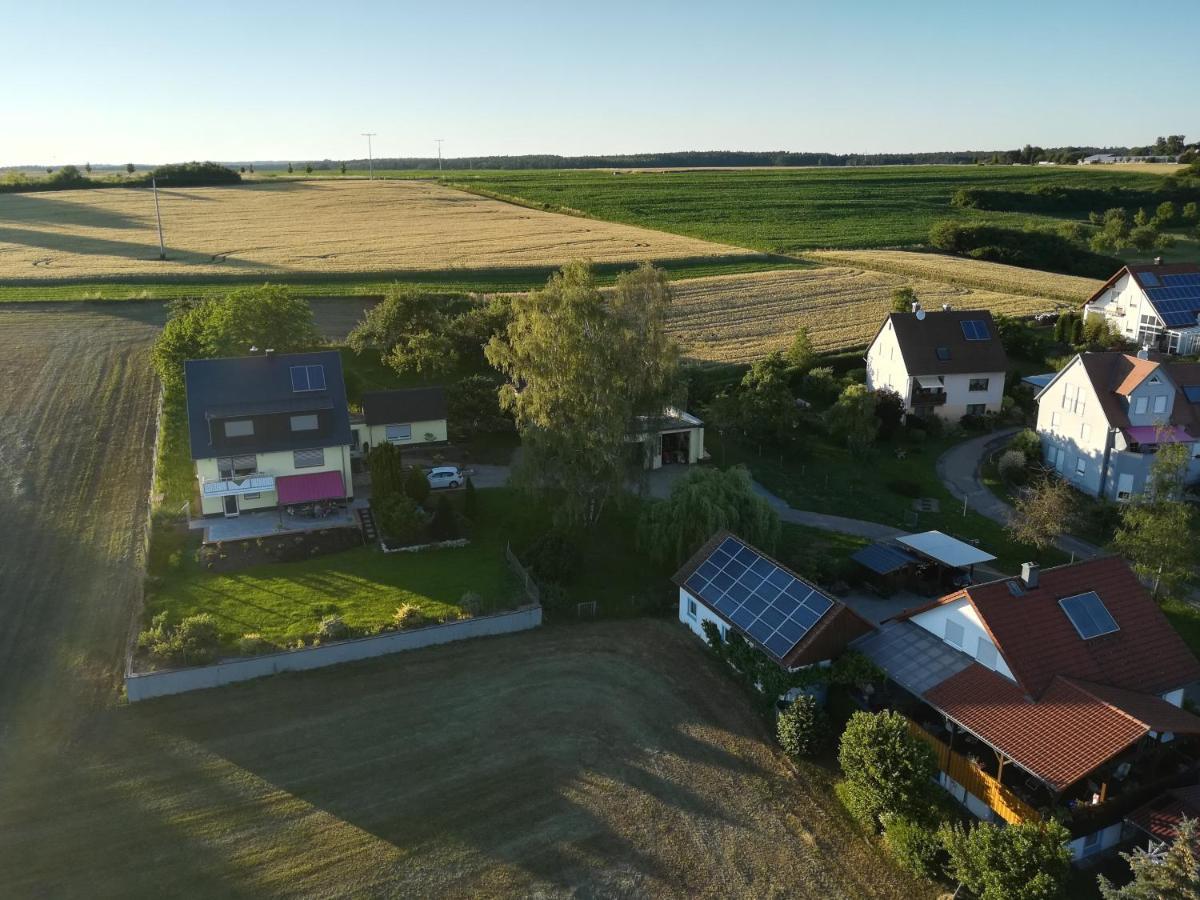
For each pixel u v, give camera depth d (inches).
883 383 2910.9
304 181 7662.4
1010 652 1240.8
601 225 5413.4
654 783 1246.9
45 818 1157.7
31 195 6338.6
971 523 2102.6
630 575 1831.9
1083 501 2252.7
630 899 1057.5
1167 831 1065.5
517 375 1942.7
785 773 1277.1
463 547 1903.3
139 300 3452.3
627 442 1873.8
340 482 2068.2
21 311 3316.9
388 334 2930.6
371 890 1060.5
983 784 1170.0
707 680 1489.9
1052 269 4847.4
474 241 4741.6
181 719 1353.3
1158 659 1300.4
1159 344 3171.8
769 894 1070.4
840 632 1413.6
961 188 7140.8
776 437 2488.9
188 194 6510.8
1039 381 2957.7
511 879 1079.6
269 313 2662.4
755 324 3602.4
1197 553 1665.8
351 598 1674.5
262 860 1101.1
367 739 1320.1
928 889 1085.1
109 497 2066.9
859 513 2149.4
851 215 5989.2
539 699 1422.2
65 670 1462.8
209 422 2015.3
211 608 1630.2
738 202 6299.2
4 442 2310.5
